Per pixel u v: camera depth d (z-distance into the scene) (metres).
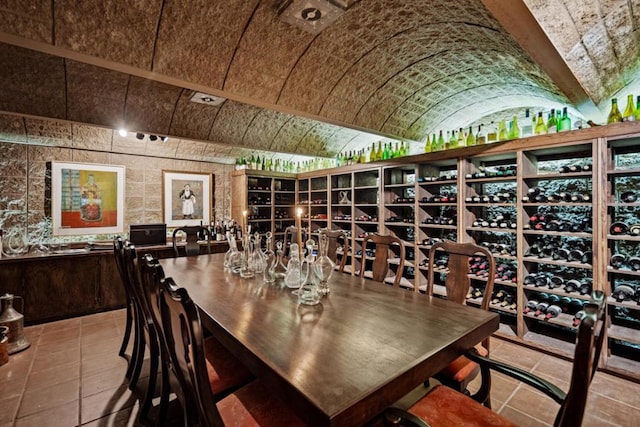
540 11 1.45
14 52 2.19
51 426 1.72
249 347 1.14
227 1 1.88
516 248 2.94
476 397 1.47
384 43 2.49
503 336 2.84
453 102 3.67
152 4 1.76
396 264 4.02
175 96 3.10
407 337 1.23
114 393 2.04
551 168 2.98
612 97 2.80
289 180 5.91
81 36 1.74
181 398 1.33
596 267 2.35
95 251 3.51
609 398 1.99
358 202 4.50
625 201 2.35
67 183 4.11
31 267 3.14
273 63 2.40
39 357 2.51
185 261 2.88
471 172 3.22
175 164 5.03
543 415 1.83
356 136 4.98
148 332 1.75
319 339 1.21
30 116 2.66
